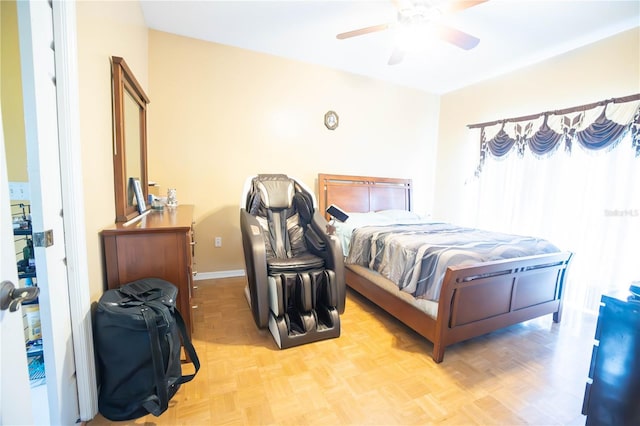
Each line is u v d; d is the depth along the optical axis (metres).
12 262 0.64
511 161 3.31
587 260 2.63
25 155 1.27
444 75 3.66
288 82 3.33
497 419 1.38
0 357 0.59
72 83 1.12
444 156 4.36
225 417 1.33
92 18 1.35
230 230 3.22
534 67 3.16
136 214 1.96
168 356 1.33
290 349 1.90
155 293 1.42
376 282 2.46
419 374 1.69
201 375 1.62
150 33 2.71
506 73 3.46
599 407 1.24
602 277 2.53
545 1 2.11
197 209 3.06
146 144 2.50
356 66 3.50
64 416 1.13
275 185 2.65
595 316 2.53
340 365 1.75
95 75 1.38
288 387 1.54
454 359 1.85
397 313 2.18
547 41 2.69
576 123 2.71
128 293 1.38
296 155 3.48
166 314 1.30
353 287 2.83
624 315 1.15
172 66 2.82
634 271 2.37
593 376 1.27
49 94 1.04
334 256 2.15
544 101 3.08
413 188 4.38
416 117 4.27
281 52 3.17
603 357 1.22
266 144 3.30
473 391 1.56
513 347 2.01
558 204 2.86
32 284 1.21
